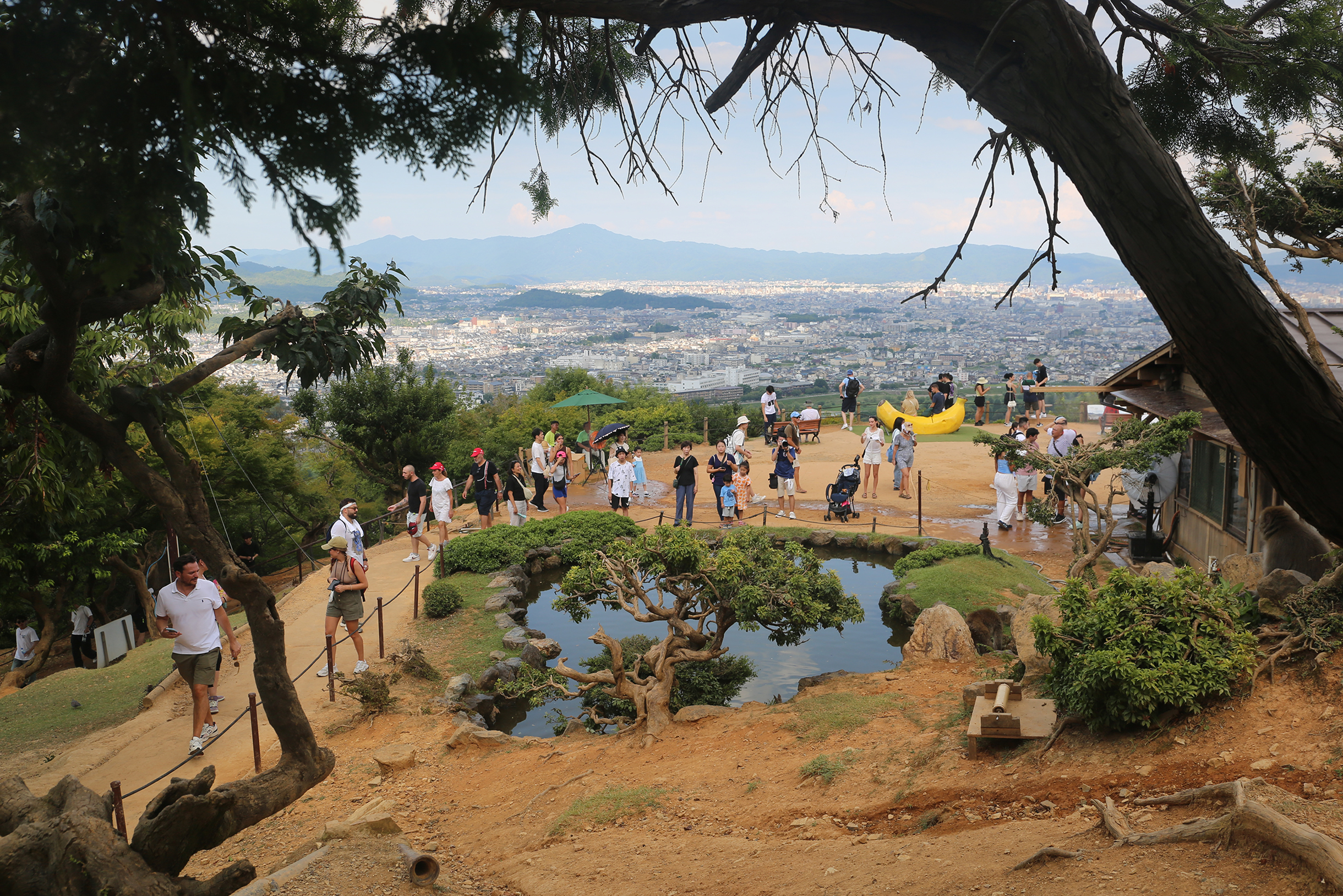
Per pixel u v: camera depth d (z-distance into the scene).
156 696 11.40
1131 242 3.05
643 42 3.77
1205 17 3.41
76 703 11.71
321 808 8.42
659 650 10.76
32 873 3.94
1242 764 5.08
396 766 9.28
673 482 26.20
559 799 7.88
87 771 9.34
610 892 5.60
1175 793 4.88
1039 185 3.66
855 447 29.41
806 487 24.06
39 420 7.14
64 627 24.08
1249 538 12.85
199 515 4.14
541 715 12.09
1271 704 5.61
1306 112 3.53
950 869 4.76
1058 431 17.77
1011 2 3.04
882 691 9.34
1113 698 5.89
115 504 18.95
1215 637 6.02
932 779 6.48
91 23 2.32
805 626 10.75
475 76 2.54
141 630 22.09
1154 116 3.88
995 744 6.69
